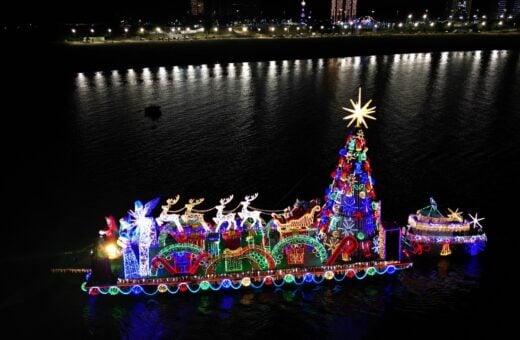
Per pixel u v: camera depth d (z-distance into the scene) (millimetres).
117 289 16344
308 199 26375
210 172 30578
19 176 29891
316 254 17703
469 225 19578
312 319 15641
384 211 24422
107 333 14992
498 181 28406
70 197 26375
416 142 37062
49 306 16281
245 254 16672
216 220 17281
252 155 34312
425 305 16312
